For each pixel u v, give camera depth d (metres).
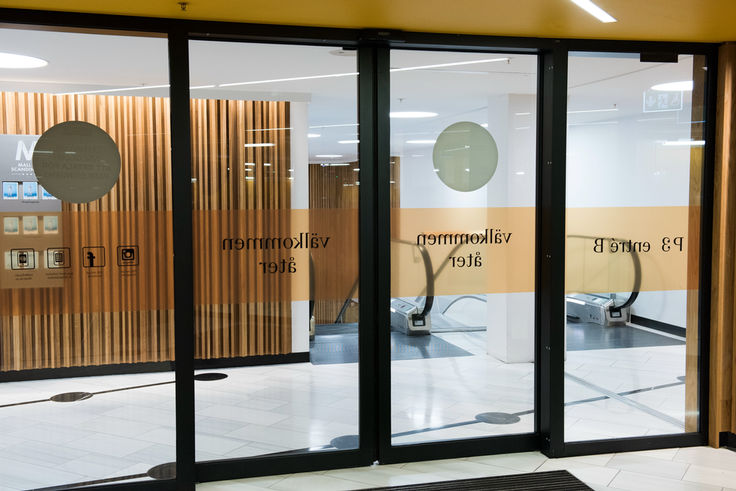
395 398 4.30
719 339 4.54
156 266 3.90
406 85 4.20
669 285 4.63
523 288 4.47
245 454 4.09
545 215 4.40
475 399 4.44
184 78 3.79
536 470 4.16
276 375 4.12
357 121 4.16
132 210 3.84
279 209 4.07
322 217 4.14
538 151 4.44
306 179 4.10
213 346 4.02
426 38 4.05
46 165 3.71
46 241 3.75
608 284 4.55
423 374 4.34
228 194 3.98
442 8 3.53
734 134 4.45
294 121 4.07
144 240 3.88
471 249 4.37
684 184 4.59
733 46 4.39
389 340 4.24
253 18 3.73
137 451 3.97
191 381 3.91
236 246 4.02
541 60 4.39
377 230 4.19
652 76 4.48
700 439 4.65
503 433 4.50
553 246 4.34
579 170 4.41
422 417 4.36
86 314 3.85
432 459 4.34
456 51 4.26
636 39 4.32
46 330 3.82
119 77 3.81
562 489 3.84
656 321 4.67
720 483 3.94
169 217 3.89
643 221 4.55
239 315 4.05
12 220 3.69
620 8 3.55
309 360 4.17
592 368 4.80
